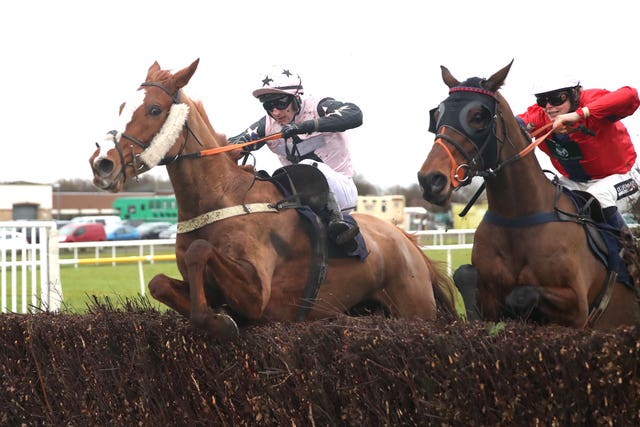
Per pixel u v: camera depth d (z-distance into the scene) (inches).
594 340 167.2
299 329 193.2
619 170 250.4
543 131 254.8
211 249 198.8
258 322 222.8
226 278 204.5
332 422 182.2
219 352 198.1
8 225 370.9
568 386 164.1
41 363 226.1
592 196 240.5
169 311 216.2
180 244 227.3
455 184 215.2
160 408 204.7
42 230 377.7
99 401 213.8
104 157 207.0
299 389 185.2
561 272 224.1
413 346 173.8
